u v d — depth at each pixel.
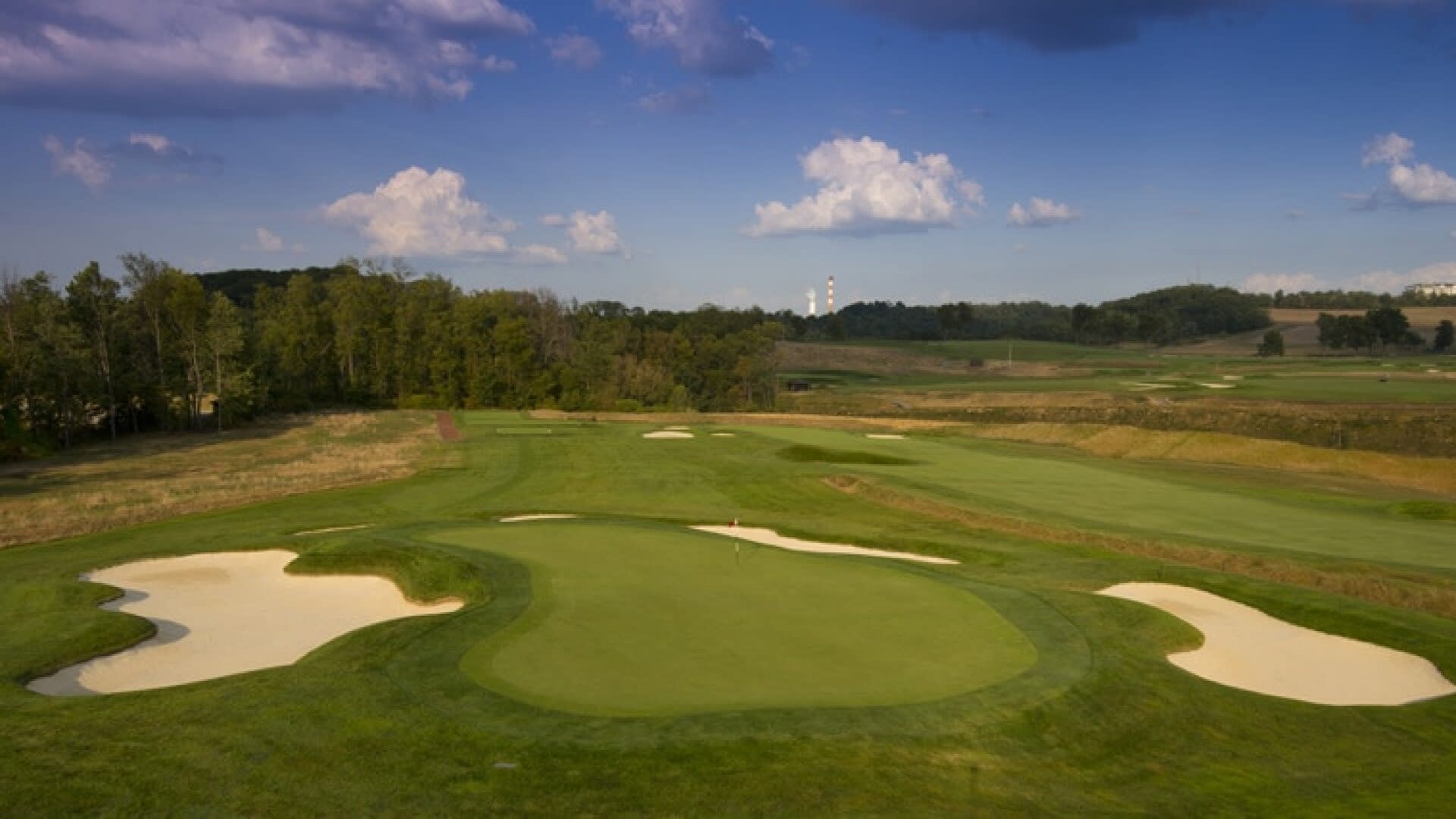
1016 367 157.00
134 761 12.09
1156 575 24.61
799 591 20.92
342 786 11.57
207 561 26.36
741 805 11.33
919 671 15.77
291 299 111.88
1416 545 27.95
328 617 21.06
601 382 113.44
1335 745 14.46
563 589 20.84
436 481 46.81
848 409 110.62
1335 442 63.16
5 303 67.75
